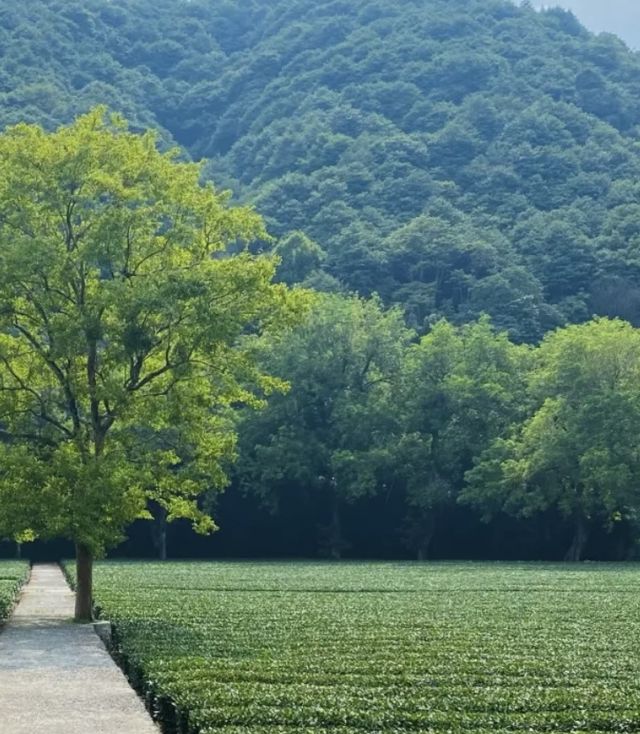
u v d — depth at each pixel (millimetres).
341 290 137000
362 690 24828
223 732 19969
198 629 37375
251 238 43625
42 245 38531
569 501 94875
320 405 105875
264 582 64562
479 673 28094
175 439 44156
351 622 40594
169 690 24266
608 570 80875
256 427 103625
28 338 40719
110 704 24016
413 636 36156
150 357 42406
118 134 42125
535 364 106438
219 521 105812
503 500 98500
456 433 101688
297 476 100500
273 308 40938
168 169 41500
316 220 168125
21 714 22922
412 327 135250
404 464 102000
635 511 94000
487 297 138625
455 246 148000
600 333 95375
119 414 40656
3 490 38469
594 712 22688
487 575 73500
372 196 179000
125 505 38750
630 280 144125
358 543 107312
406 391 104250
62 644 33906
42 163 40750
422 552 103062
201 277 38781
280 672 27438
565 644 34688
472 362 103688
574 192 175625
